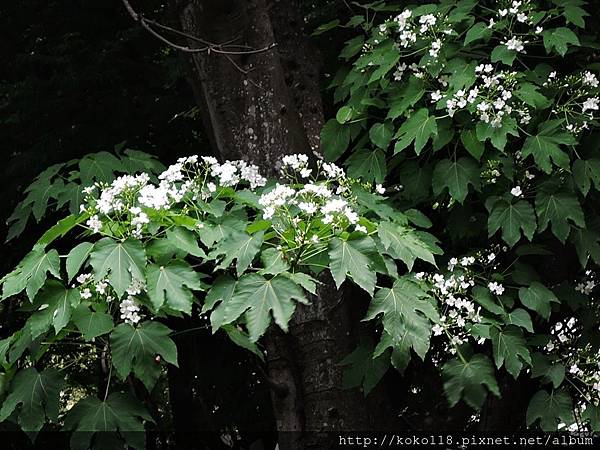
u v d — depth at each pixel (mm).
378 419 4527
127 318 3250
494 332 4066
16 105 7336
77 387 7535
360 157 4391
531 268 4344
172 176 3521
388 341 3580
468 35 4152
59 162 7070
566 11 4207
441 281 3967
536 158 4023
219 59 4734
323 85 5301
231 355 6988
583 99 4367
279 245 3189
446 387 3828
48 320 3135
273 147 4586
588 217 4379
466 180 4168
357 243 3111
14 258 7410
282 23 4992
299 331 4398
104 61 7316
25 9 7695
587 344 4453
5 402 3281
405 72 4570
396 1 5180
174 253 3242
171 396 7219
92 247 3068
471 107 4020
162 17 7598
